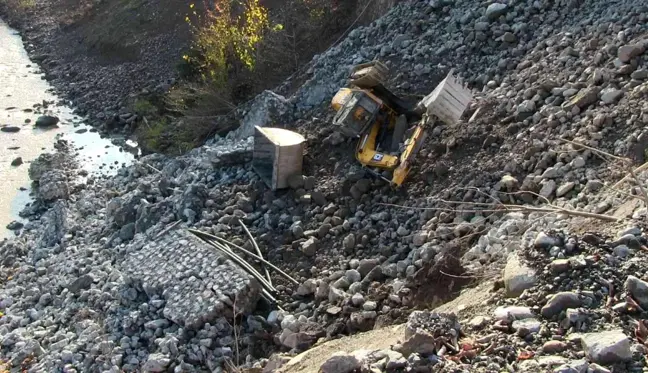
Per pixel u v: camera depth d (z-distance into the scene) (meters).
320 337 11.13
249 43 21.94
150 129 23.19
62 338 13.29
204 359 11.46
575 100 12.59
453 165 13.37
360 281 12.02
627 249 7.89
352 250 13.00
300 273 12.96
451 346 7.09
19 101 28.16
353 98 14.22
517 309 7.37
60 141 23.94
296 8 23.22
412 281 10.98
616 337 6.44
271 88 21.20
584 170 11.37
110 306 13.46
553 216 10.33
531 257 8.16
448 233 11.84
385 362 6.95
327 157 15.57
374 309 11.04
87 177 21.30
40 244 17.92
